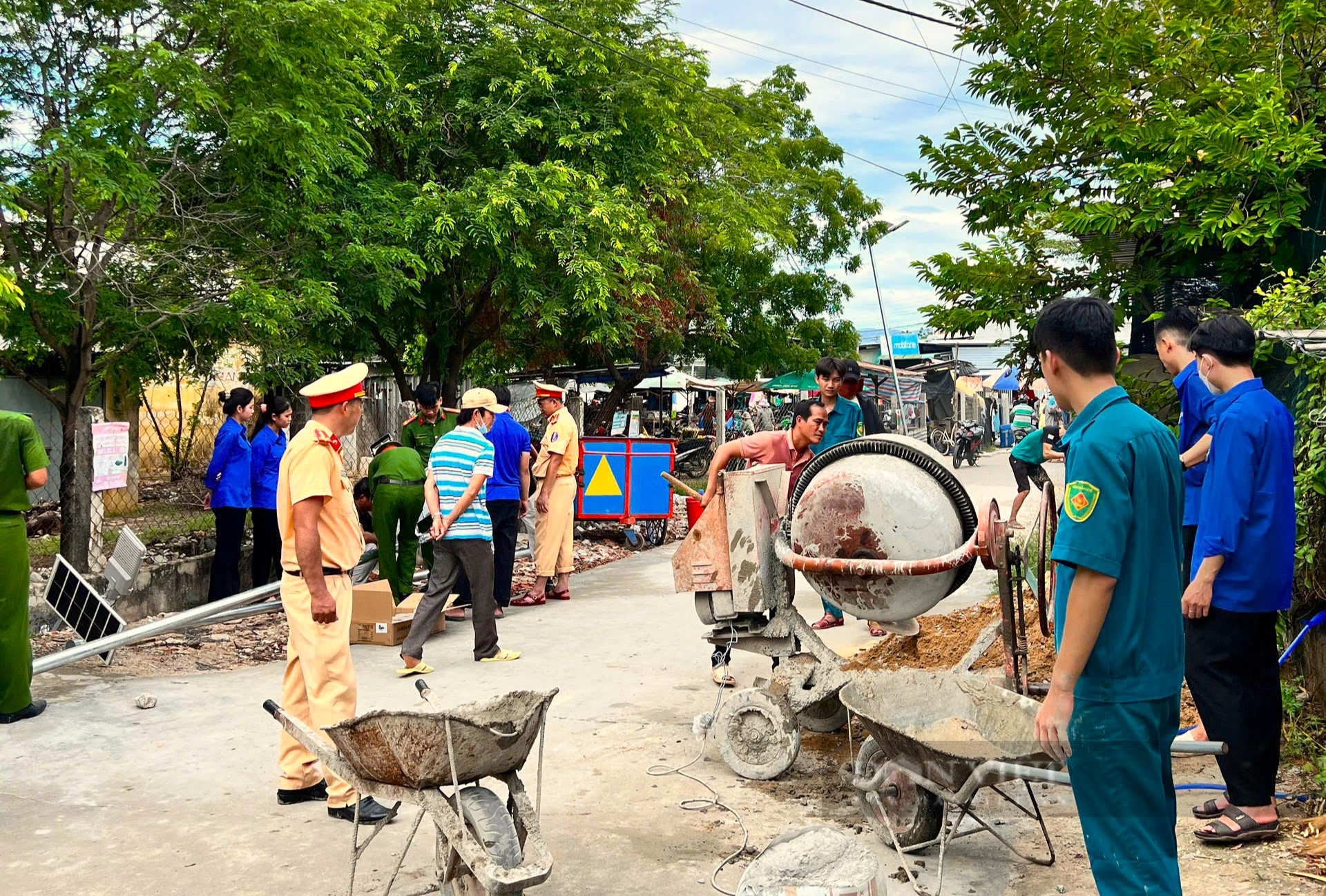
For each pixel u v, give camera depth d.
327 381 4.82
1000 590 4.50
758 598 5.50
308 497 4.61
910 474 5.08
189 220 9.40
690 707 6.46
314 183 10.30
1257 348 5.81
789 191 23.22
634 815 4.78
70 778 5.30
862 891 3.29
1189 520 5.10
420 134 12.64
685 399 34.94
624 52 13.52
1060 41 7.17
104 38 8.90
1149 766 2.96
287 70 8.95
